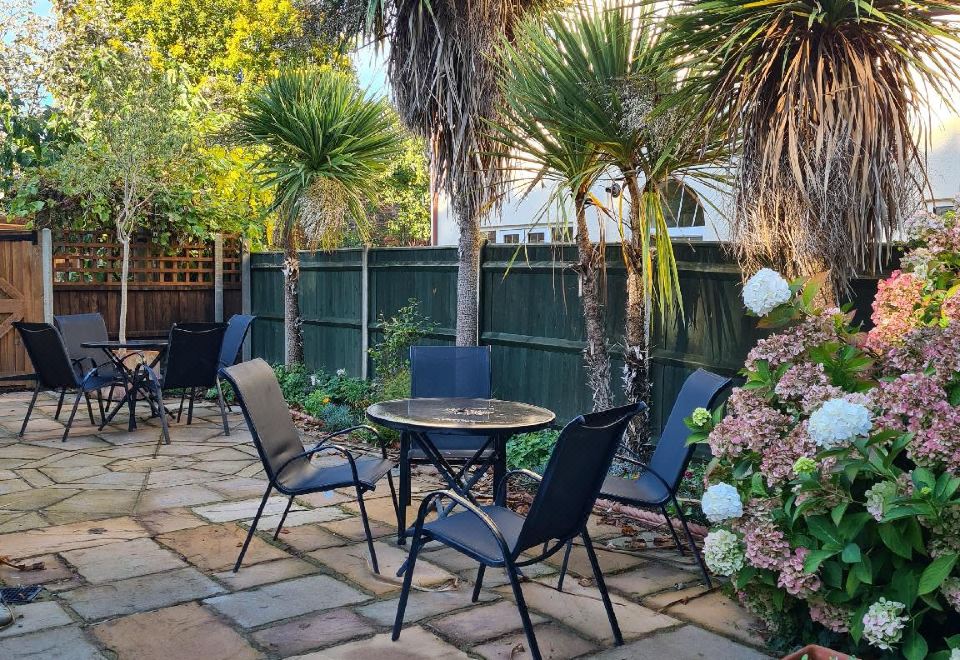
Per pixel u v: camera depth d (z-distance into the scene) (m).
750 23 3.70
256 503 5.13
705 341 5.36
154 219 10.55
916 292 3.33
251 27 20.64
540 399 6.75
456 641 3.15
